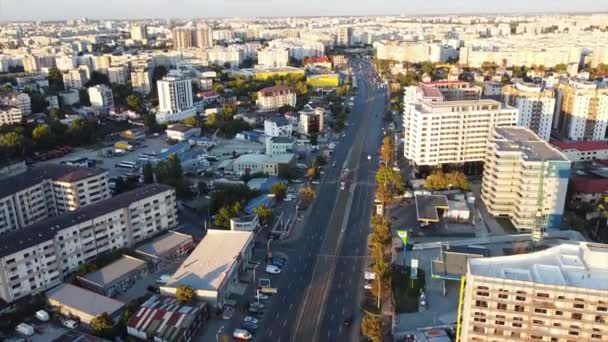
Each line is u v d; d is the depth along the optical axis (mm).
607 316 161375
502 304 171875
